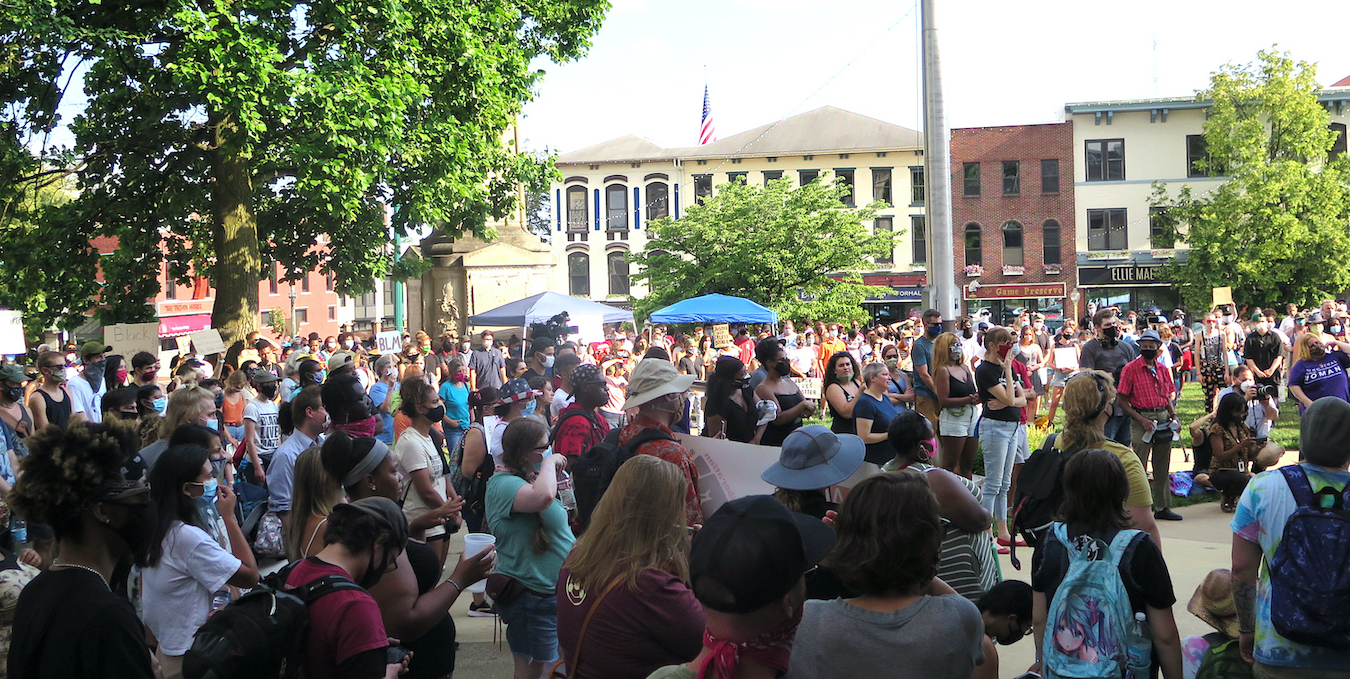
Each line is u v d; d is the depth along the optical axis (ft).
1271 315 102.63
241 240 63.93
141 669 9.75
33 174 63.05
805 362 63.62
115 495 10.10
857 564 9.55
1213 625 14.34
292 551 15.48
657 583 10.69
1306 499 12.45
